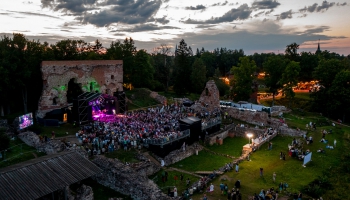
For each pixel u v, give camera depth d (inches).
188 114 2132.1
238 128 2101.4
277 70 3026.6
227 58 5526.6
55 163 942.4
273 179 1330.0
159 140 1475.1
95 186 1096.8
